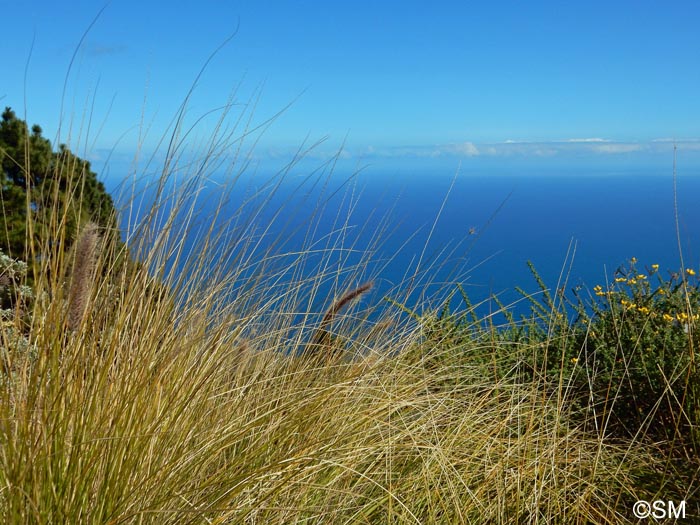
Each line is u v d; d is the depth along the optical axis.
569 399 4.51
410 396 3.41
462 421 3.43
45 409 2.15
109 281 2.60
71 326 2.32
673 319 4.73
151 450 2.32
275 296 3.42
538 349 4.75
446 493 3.04
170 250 2.64
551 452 3.29
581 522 3.16
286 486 2.50
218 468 2.59
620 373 4.48
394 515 2.88
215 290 2.82
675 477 3.56
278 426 2.81
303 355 3.41
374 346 3.65
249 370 3.31
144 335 2.48
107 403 2.26
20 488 1.98
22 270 2.82
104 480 2.15
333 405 3.00
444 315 4.40
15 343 2.35
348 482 2.83
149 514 2.20
